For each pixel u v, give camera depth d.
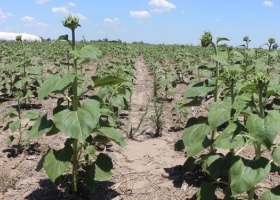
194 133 3.70
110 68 10.55
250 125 2.62
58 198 3.93
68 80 3.06
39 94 3.07
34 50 23.98
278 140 6.17
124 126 6.66
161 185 4.34
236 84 4.15
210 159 3.35
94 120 3.12
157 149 5.64
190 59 15.86
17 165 4.83
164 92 10.88
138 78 15.34
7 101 8.86
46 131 3.30
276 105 5.11
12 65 7.75
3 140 5.80
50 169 3.28
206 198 3.43
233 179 2.80
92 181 3.68
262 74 2.79
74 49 3.35
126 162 5.06
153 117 6.75
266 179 4.53
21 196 4.03
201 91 3.72
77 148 3.77
